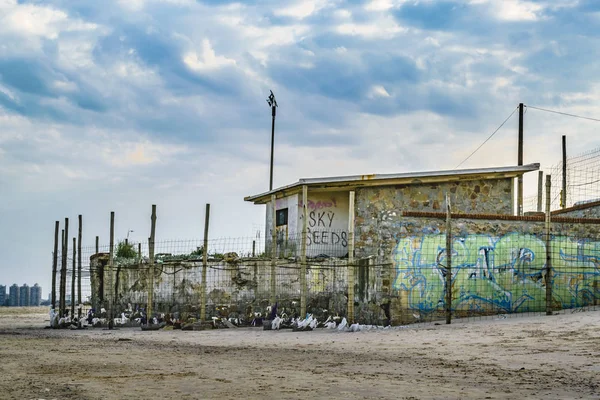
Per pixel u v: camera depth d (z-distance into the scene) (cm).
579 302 2694
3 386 1357
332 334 2466
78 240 3753
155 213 3303
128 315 3734
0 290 14738
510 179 3328
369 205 3262
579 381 1299
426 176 3238
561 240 2702
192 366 1642
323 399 1159
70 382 1402
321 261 3181
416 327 2416
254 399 1170
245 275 3366
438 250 2603
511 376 1380
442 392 1209
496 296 2633
